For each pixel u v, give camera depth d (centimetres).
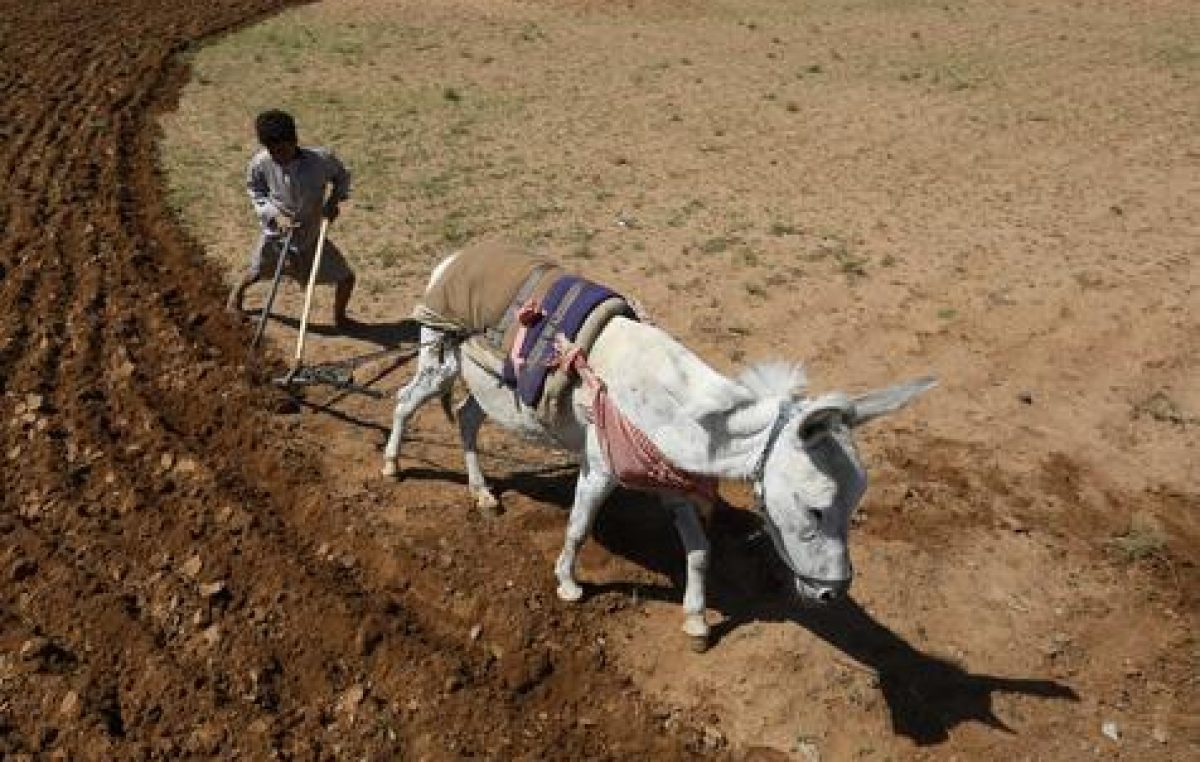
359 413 795
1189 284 1043
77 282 970
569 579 613
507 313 580
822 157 1384
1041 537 695
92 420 773
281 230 830
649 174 1298
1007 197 1262
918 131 1496
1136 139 1481
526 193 1220
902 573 651
